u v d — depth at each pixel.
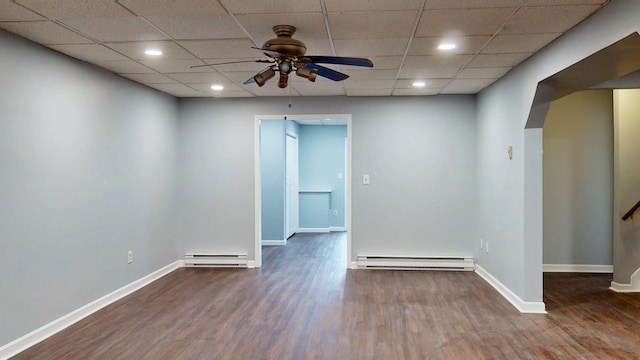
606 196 5.63
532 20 2.85
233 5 2.60
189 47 3.48
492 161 4.96
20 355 3.09
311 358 3.05
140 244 4.91
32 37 3.18
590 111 5.62
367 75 4.53
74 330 3.58
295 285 5.01
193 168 5.94
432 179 5.78
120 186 4.49
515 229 4.21
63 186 3.62
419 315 3.94
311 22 2.91
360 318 3.87
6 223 3.05
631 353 3.11
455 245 5.77
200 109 5.91
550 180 5.68
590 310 4.06
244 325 3.70
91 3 2.56
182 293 4.68
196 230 5.96
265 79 3.15
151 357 3.06
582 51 2.87
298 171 9.56
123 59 3.82
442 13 2.73
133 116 4.75
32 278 3.29
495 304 4.25
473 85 5.07
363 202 5.87
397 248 5.84
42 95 3.38
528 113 3.85
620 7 2.43
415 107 5.79
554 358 3.03
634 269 4.70
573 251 5.68
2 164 3.02
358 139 5.86
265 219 7.82
